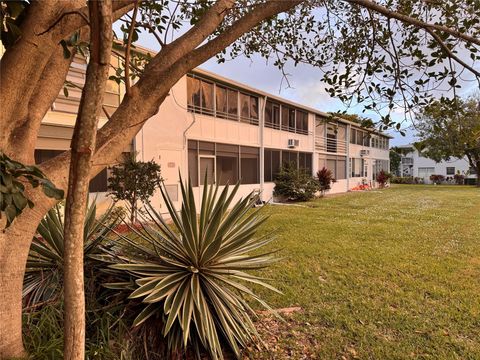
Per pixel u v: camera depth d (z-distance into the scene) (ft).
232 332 8.84
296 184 53.36
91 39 3.87
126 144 6.82
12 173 4.24
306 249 21.33
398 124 10.21
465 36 9.16
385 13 9.86
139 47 27.63
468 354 9.68
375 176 100.83
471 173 131.34
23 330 7.34
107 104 29.53
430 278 16.19
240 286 9.97
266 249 21.27
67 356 4.39
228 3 7.82
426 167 147.23
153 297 8.14
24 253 6.23
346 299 13.56
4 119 5.71
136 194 26.23
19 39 5.65
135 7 6.12
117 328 8.29
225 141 43.39
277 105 54.65
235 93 45.21
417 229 28.94
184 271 9.61
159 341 8.62
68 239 4.27
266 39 14.29
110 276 9.74
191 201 9.48
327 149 71.31
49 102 6.72
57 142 26.94
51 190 4.57
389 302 13.32
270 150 53.21
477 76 9.38
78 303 4.40
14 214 4.22
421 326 11.35
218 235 9.59
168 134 35.42
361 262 18.65
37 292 8.75
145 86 6.87
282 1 8.05
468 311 12.48
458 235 26.50
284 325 11.32
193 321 8.70
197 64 7.22
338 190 76.69
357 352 9.80
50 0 5.79
